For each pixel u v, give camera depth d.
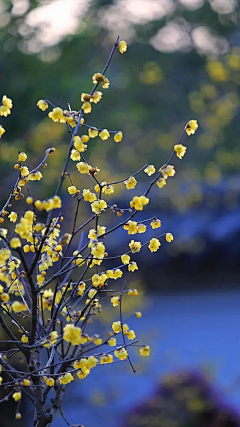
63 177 1.36
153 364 5.40
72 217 5.49
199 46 8.79
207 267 9.66
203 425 3.67
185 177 6.93
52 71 6.55
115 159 7.51
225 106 6.45
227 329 7.86
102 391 5.03
